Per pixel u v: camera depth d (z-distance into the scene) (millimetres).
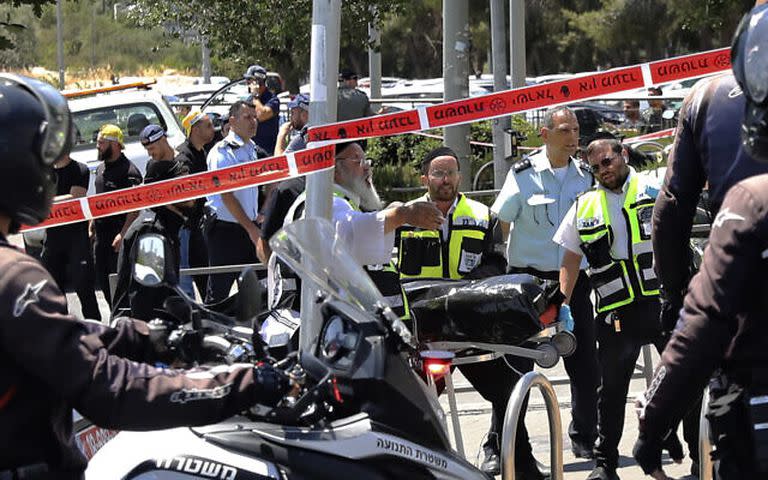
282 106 51875
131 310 8812
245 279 8688
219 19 54031
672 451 16500
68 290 31297
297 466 8328
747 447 7930
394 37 143375
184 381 7129
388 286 13422
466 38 32281
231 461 8367
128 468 8492
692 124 10516
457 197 16734
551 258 17828
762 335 7840
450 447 9156
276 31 52219
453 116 15914
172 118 38594
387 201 45625
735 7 56938
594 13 134875
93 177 37156
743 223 7762
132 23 62594
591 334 17078
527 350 13180
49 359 6730
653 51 135875
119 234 26219
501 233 16875
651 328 15570
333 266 8750
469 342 13289
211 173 19000
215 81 94500
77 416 10695
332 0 13523
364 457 8352
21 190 7156
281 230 8648
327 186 13398
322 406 8406
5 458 6957
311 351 8828
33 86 7242
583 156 21422
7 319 6684
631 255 15641
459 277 16500
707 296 7879
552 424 12797
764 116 7824
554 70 149125
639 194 15727
